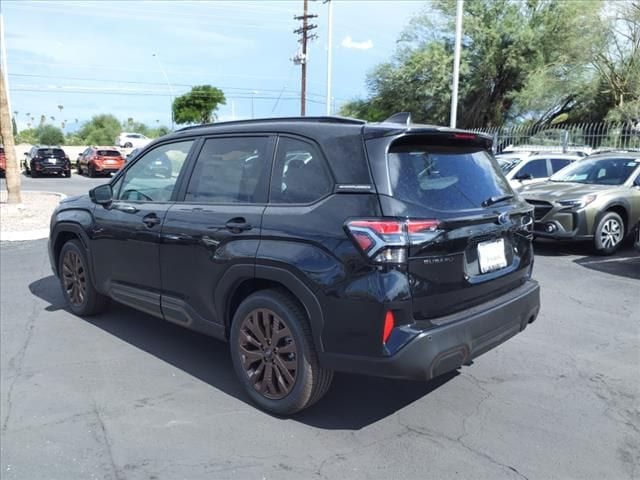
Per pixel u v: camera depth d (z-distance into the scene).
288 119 3.89
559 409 3.78
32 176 29.86
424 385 4.15
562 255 8.95
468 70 30.58
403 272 3.05
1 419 3.65
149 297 4.55
